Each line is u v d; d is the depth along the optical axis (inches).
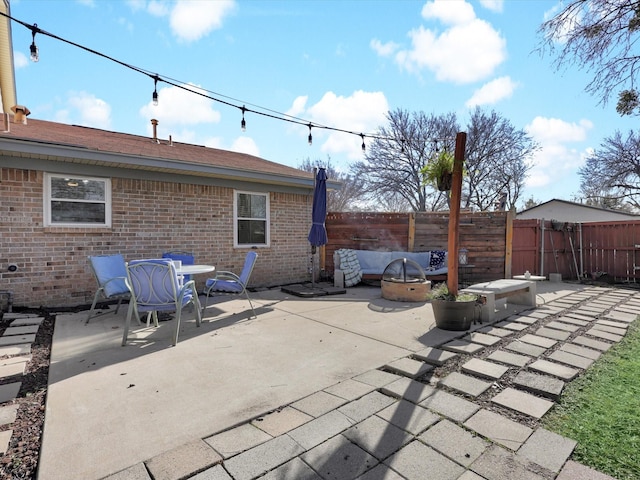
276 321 190.1
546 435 83.5
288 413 93.1
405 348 145.3
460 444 79.8
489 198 797.2
